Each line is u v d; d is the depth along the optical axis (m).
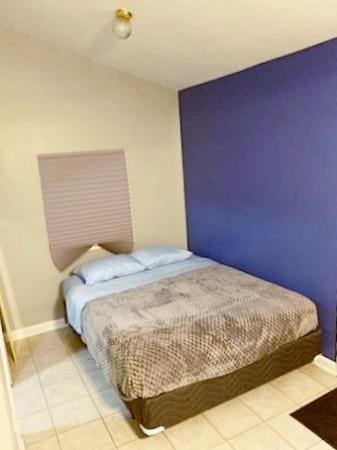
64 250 3.53
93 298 2.84
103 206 3.67
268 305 2.48
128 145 3.72
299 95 2.56
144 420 2.01
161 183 3.97
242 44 2.58
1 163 3.17
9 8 2.64
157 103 3.82
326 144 2.43
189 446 2.01
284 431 2.08
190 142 3.86
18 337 3.41
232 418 2.20
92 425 2.23
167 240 4.11
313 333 2.54
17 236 3.31
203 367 2.11
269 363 2.35
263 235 3.12
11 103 3.14
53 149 3.36
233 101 3.19
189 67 3.19
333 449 1.94
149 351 2.04
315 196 2.58
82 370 2.83
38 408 2.41
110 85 3.54
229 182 3.42
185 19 2.39
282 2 2.00
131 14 2.40
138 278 3.21
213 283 2.98
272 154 2.88
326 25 2.14
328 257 2.55
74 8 2.49
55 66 3.27
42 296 3.48
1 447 1.38
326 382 2.47
